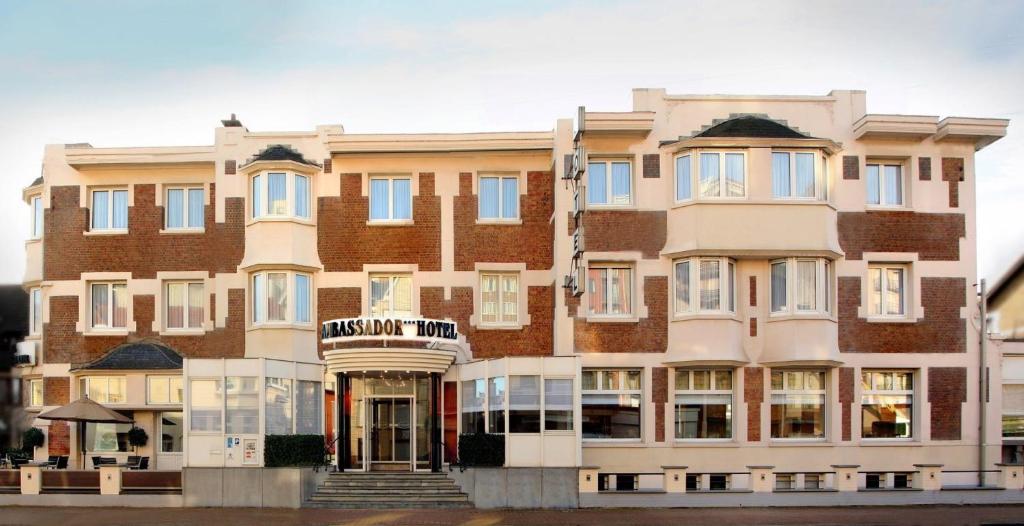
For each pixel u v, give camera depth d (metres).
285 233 27.23
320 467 24.52
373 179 28.23
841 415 26.03
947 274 26.83
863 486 25.75
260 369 24.06
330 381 26.88
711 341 25.34
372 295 27.95
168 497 23.31
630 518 20.95
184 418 23.89
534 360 23.69
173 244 28.56
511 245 27.89
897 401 26.77
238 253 27.89
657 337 25.92
